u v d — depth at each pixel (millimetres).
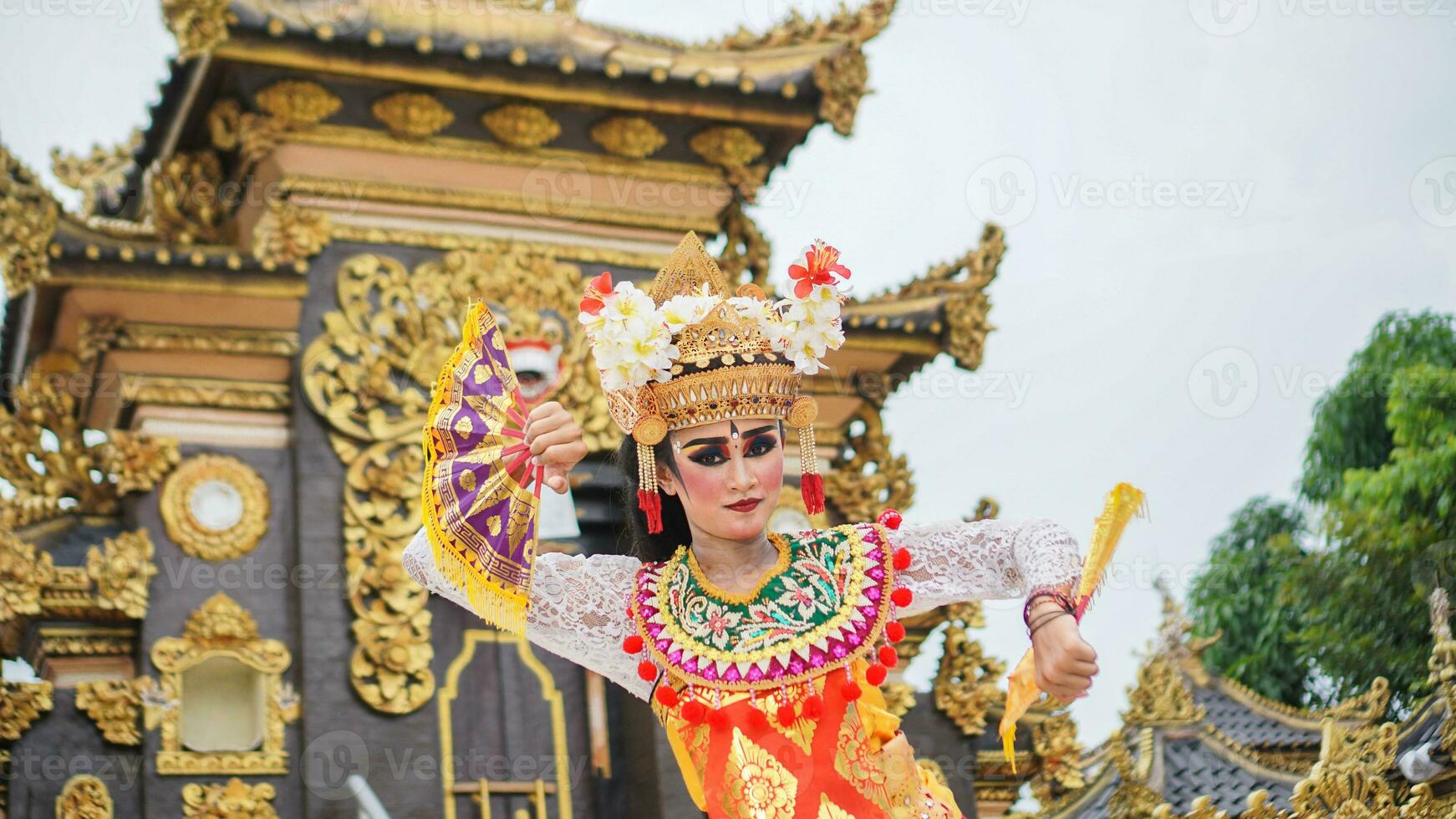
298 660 8305
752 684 2760
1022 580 2850
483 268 9141
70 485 8344
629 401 2943
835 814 2689
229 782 7980
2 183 8148
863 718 2811
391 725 8312
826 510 9852
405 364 8852
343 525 8508
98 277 8289
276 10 8406
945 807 2934
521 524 2910
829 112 9570
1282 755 9914
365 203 9000
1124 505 2617
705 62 9328
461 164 9172
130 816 7832
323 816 8031
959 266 10109
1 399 8898
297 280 8594
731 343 2949
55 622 8047
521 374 8984
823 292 2980
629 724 8750
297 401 8625
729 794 2725
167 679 8047
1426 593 12055
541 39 9016
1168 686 10078
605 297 2975
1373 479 12477
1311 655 12469
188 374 8586
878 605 2830
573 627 2949
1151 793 9570
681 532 3150
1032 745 9750
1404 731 9703
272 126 8719
